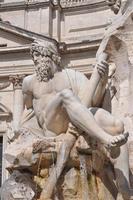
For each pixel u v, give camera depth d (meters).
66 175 6.85
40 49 7.50
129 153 7.26
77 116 6.69
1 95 36.16
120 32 7.73
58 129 7.14
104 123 6.77
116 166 6.74
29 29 37.38
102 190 6.81
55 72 7.55
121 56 7.81
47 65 7.47
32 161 6.92
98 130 6.55
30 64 36.53
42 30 37.06
